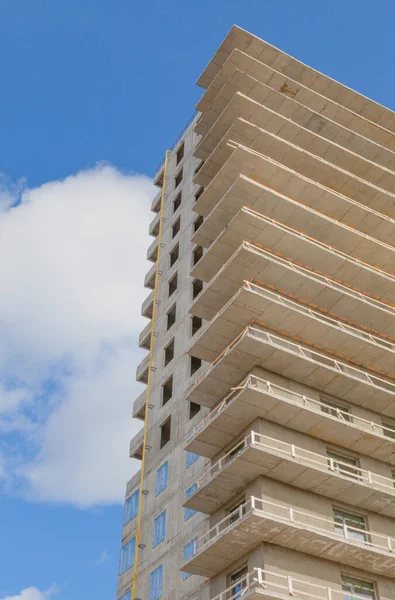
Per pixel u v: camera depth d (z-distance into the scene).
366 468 39.69
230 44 59.41
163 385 54.84
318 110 58.03
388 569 36.41
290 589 32.28
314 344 42.47
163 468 49.94
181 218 64.69
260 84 54.53
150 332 61.41
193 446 40.78
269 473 36.53
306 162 49.53
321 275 44.94
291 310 40.62
